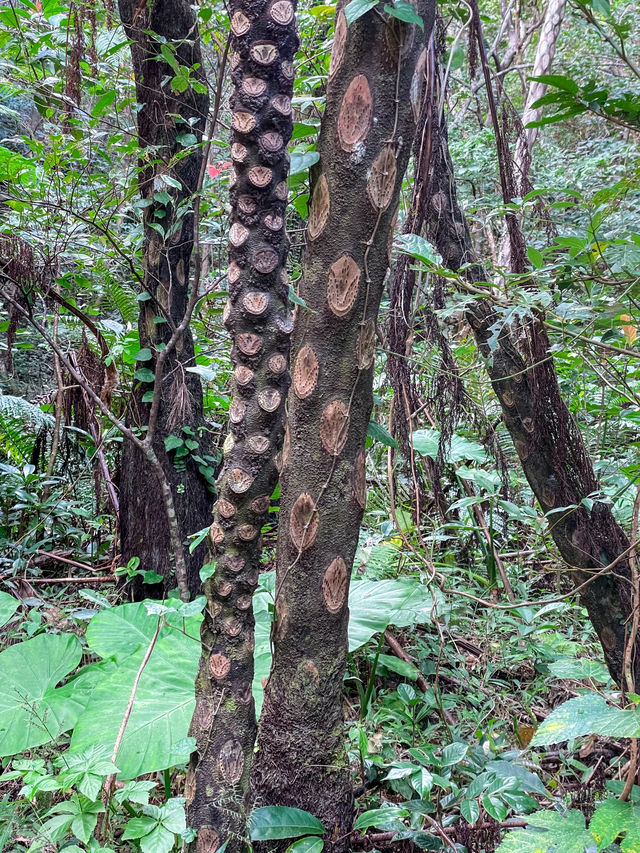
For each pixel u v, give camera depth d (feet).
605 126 24.53
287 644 5.16
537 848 3.94
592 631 8.84
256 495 4.50
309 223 4.80
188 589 9.15
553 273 6.11
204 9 7.59
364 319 4.77
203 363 11.34
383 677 8.48
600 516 6.49
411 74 4.53
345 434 4.88
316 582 5.02
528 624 8.29
